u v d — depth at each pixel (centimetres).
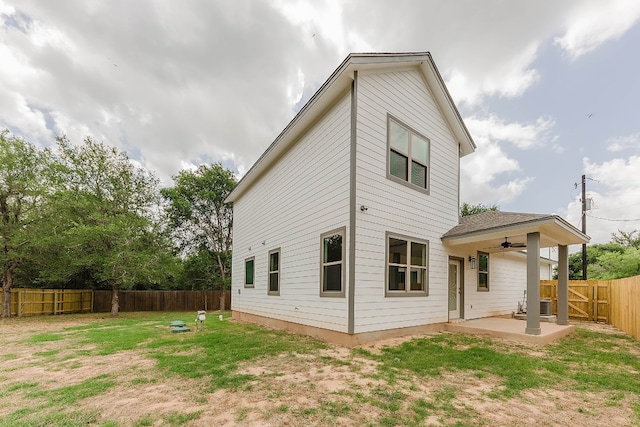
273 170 1080
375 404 349
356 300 643
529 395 386
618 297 988
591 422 316
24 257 1406
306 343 673
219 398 362
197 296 2067
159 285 2097
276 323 959
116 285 1541
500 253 1192
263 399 360
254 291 1169
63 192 1472
